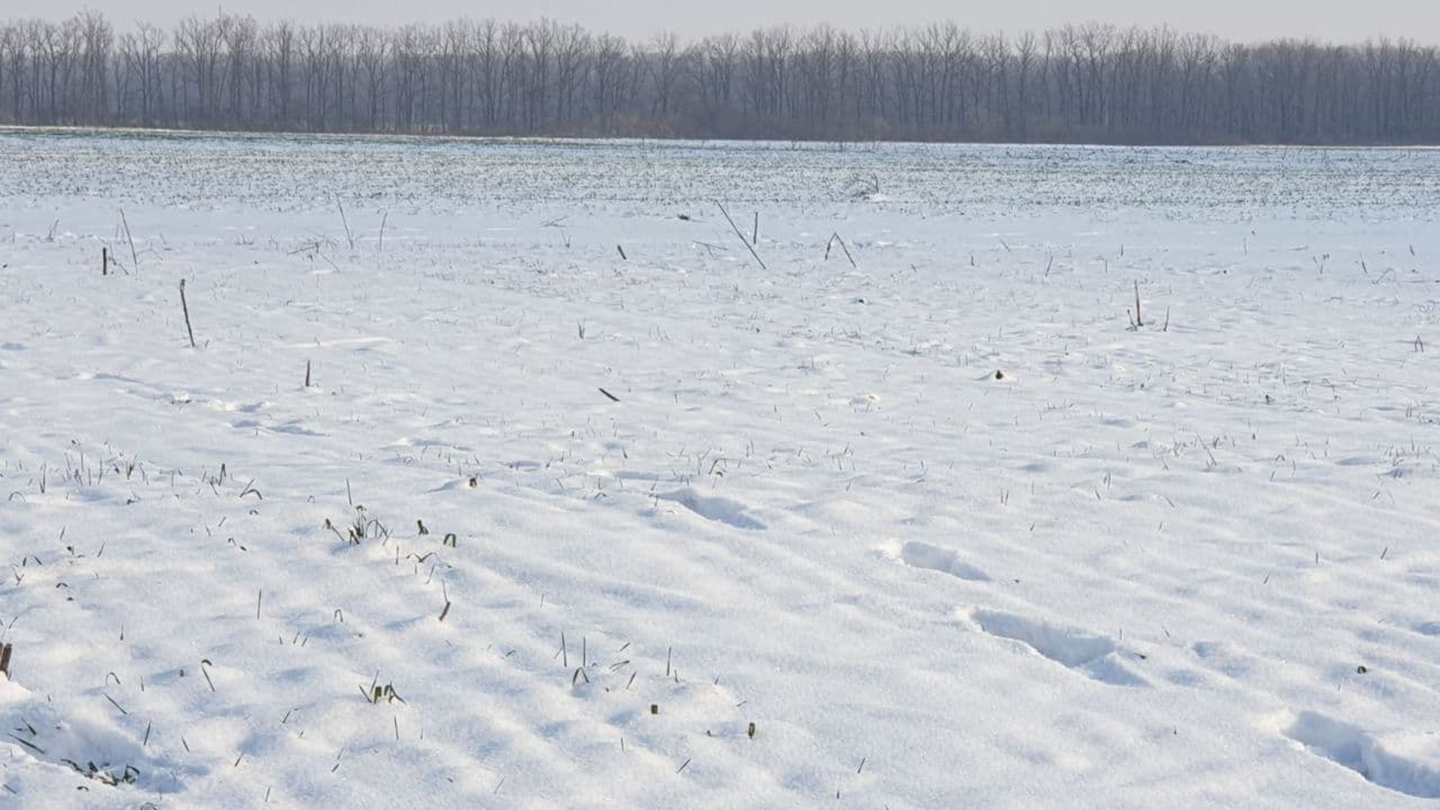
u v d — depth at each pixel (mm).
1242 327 19359
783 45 148250
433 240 30891
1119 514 9031
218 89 141875
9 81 137625
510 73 144000
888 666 6410
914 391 13812
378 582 7492
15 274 22531
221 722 5711
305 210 38500
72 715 5754
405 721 5770
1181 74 151875
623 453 10703
